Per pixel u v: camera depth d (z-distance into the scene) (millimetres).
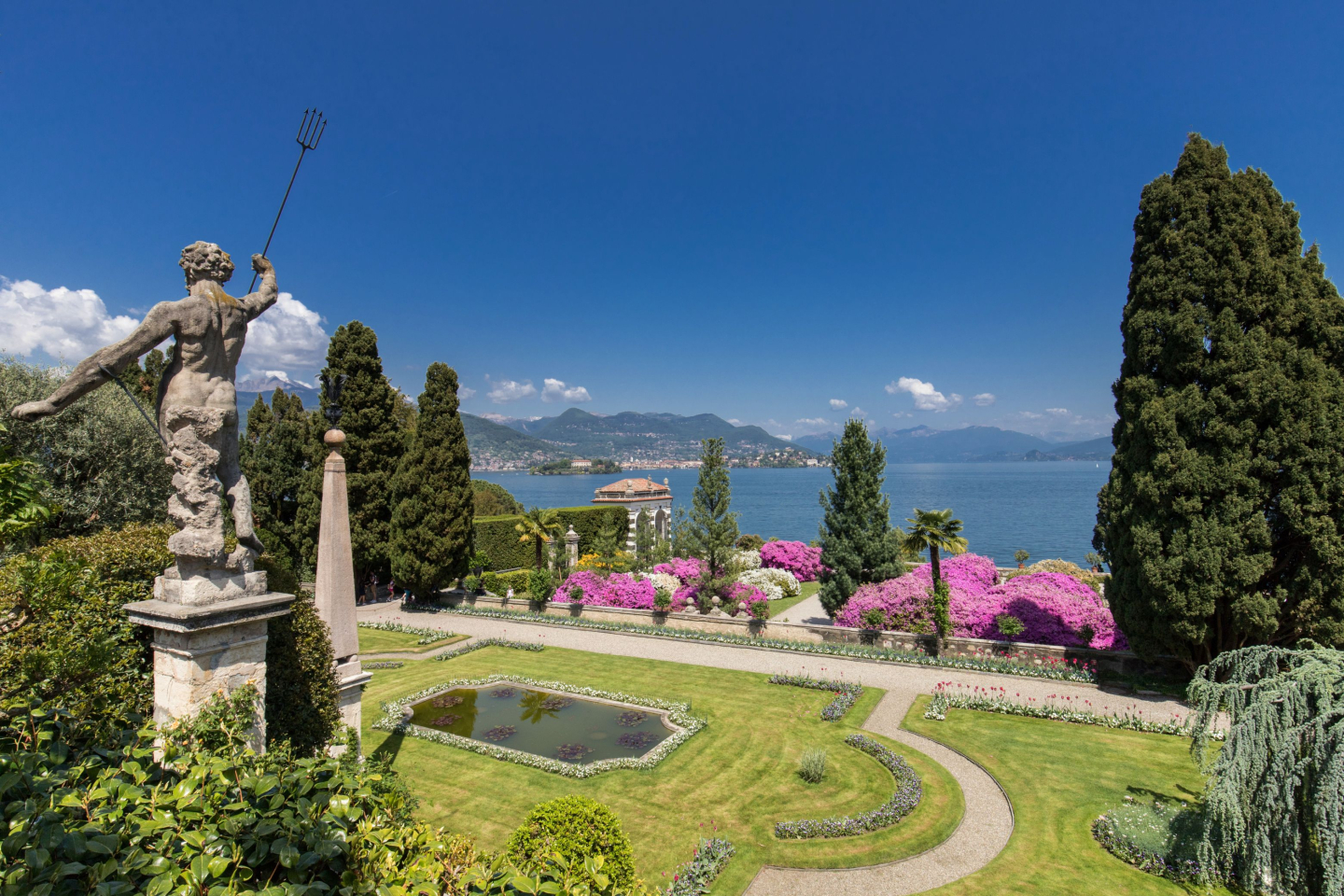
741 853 10484
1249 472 15320
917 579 24281
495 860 5398
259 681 7809
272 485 32688
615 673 20922
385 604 32562
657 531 52406
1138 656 17875
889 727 15797
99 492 21250
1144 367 17172
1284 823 8078
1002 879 9680
